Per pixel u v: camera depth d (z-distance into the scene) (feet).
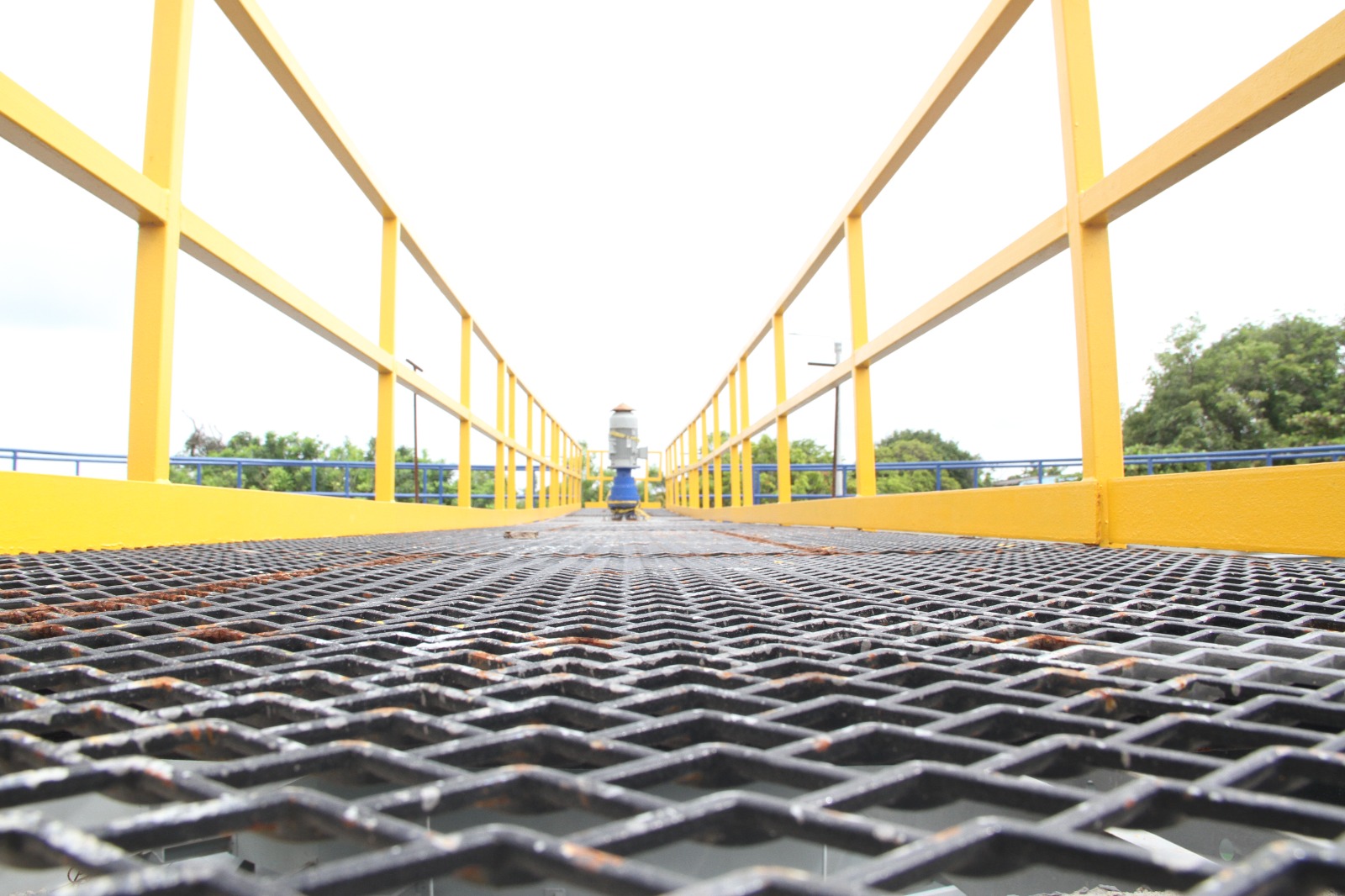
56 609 4.39
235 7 10.35
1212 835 1.84
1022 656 3.22
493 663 3.21
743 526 25.52
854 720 2.36
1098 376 9.32
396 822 1.34
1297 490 6.88
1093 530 9.39
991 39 10.77
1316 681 2.90
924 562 8.31
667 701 2.46
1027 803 1.55
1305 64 6.05
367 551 10.42
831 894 1.10
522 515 35.55
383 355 16.94
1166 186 8.04
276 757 1.71
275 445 69.46
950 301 12.20
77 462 26.99
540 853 1.24
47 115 7.22
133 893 1.08
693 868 1.83
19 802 1.48
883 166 15.16
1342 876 1.15
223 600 4.98
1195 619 4.04
